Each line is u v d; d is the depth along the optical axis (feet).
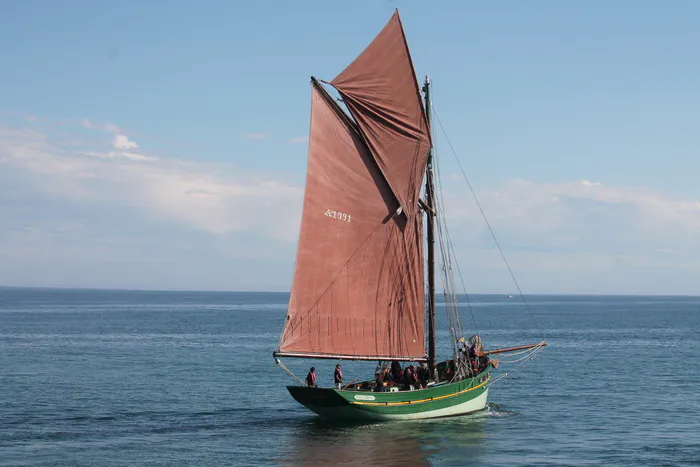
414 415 166.91
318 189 160.35
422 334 172.65
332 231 162.09
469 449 146.82
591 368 289.12
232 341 430.61
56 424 171.73
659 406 197.98
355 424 163.53
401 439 153.79
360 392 157.28
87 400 204.54
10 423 172.45
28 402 200.23
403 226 170.09
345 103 162.50
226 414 184.85
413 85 169.89
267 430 164.35
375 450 145.18
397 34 167.02
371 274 166.40
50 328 541.34
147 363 303.89
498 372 277.23
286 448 147.13
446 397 171.22
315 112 159.53
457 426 167.02
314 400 157.38
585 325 637.71
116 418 179.22
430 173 174.40
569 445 151.84
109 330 524.52
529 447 149.69
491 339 463.01
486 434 159.94
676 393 221.87
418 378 171.94
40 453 143.74
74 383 238.68
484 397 185.68
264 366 295.69
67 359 317.22
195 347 386.73
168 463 136.56
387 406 161.38
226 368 286.66
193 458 139.95
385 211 167.73
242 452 144.25
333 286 162.09
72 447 148.87
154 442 153.17
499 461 138.92
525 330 563.07
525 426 169.27
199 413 186.09
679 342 431.43
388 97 166.81
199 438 156.56
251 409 191.83
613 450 147.95
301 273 158.71
